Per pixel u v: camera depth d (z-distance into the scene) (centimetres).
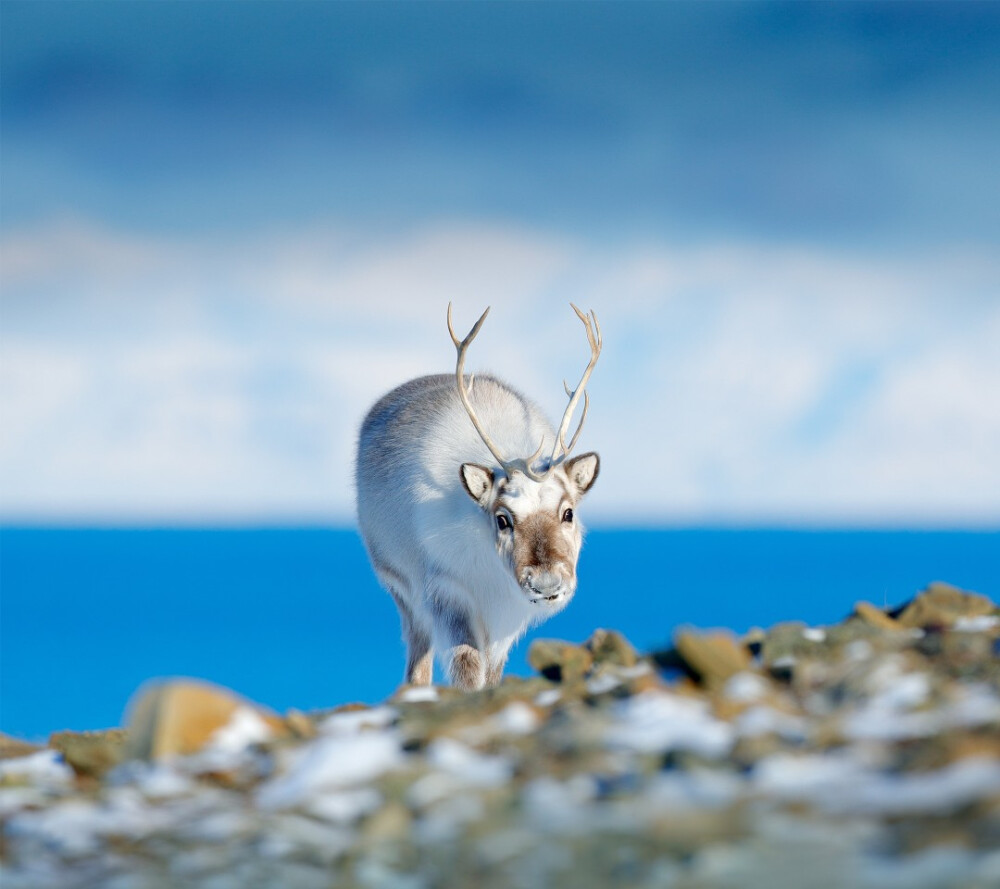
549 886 1500
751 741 1784
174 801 1873
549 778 1764
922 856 1448
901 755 1725
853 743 1792
